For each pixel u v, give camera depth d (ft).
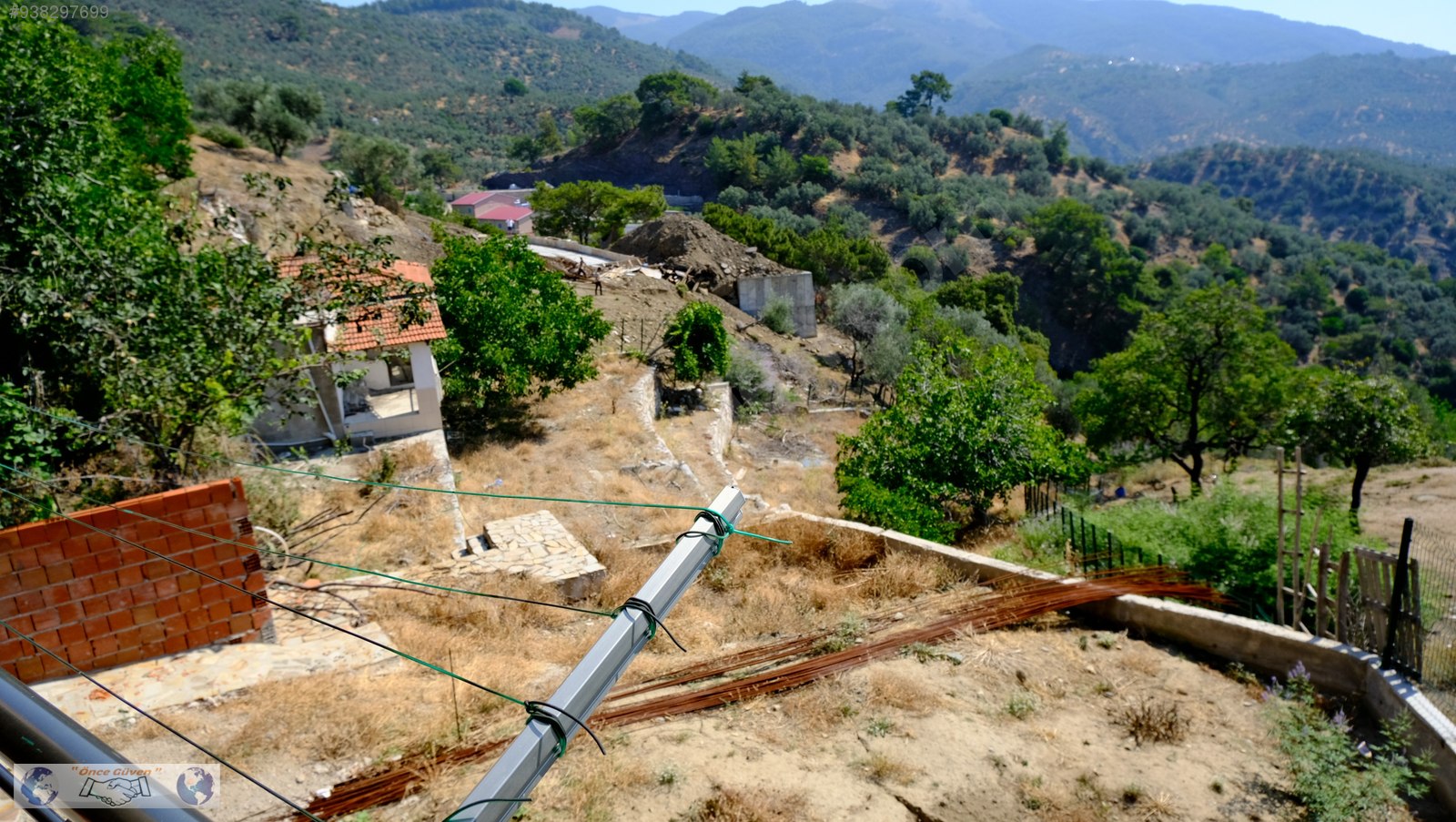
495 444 71.36
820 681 27.55
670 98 490.08
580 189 253.65
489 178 501.97
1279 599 30.58
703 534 13.44
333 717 24.04
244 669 26.58
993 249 388.78
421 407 66.80
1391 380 65.72
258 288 43.62
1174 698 26.86
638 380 93.20
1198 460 89.97
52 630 25.20
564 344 78.02
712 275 167.63
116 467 40.65
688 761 23.08
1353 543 35.35
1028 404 60.44
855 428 108.37
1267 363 85.71
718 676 27.86
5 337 40.75
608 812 20.75
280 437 62.28
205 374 39.86
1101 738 24.73
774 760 23.34
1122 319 365.61
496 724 24.32
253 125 189.78
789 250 223.51
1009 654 29.58
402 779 21.62
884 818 21.02
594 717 25.07
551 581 38.45
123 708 24.07
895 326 150.10
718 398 99.35
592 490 63.00
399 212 176.55
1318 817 20.77
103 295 40.09
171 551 26.66
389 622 32.22
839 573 38.19
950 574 36.29
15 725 7.41
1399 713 23.57
